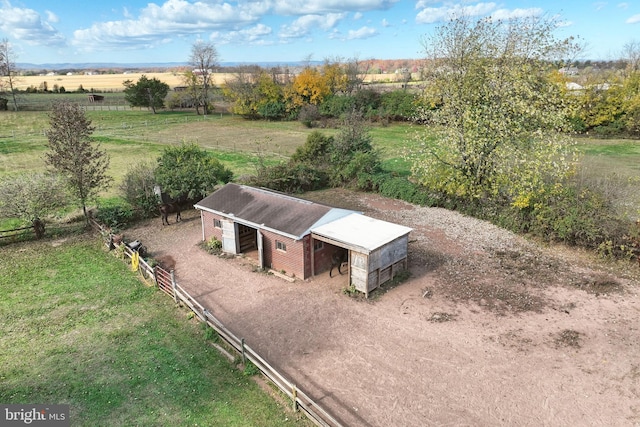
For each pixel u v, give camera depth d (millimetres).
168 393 12617
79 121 25250
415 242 23938
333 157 36375
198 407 12055
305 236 19297
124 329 16000
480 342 14969
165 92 94500
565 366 13688
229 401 12305
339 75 89375
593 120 55844
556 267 20688
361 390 12734
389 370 13602
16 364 13984
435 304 17531
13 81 103625
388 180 33406
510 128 25203
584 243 22203
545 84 26047
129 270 21031
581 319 16281
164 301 18094
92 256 22703
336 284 19344
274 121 80875
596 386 12797
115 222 26828
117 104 105188
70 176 25516
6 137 59688
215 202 23766
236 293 18781
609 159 42594
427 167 29094
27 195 24516
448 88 27859
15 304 17828
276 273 20500
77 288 19188
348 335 15500
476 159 26719
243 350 13844
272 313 17094
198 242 24672
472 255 22203
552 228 23031
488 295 18203
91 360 14180
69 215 27969
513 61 25906
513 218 25125
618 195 23391
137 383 13055
